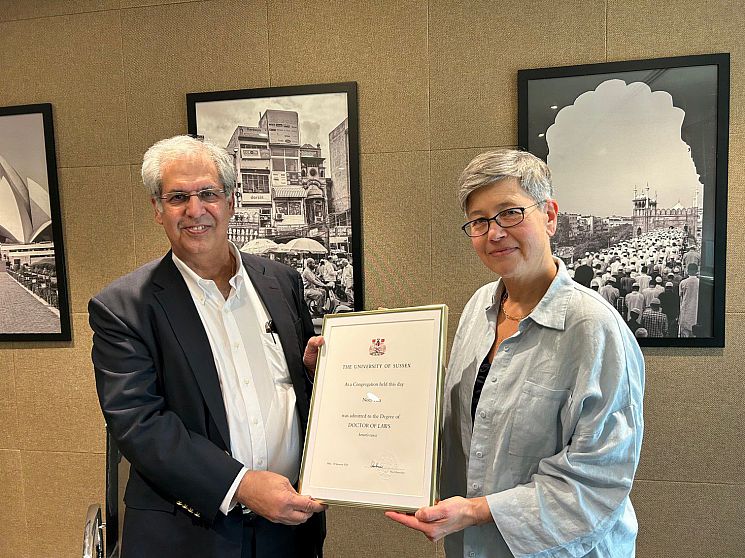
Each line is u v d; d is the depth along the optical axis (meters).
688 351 1.97
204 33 2.16
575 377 1.14
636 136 1.93
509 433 1.19
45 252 2.32
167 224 1.36
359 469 1.29
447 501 1.18
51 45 2.25
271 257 2.18
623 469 1.13
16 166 2.30
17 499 2.41
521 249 1.17
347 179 2.11
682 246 1.94
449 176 2.06
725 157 1.88
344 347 1.41
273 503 1.27
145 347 1.37
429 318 1.33
